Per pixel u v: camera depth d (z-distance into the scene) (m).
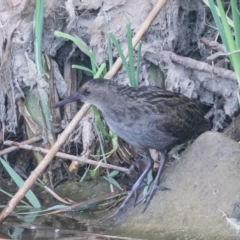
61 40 10.49
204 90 10.49
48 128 10.38
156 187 8.83
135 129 8.88
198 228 8.09
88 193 10.04
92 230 8.58
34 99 10.49
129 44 9.21
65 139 8.95
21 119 10.74
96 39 10.42
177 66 10.37
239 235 7.77
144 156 10.23
